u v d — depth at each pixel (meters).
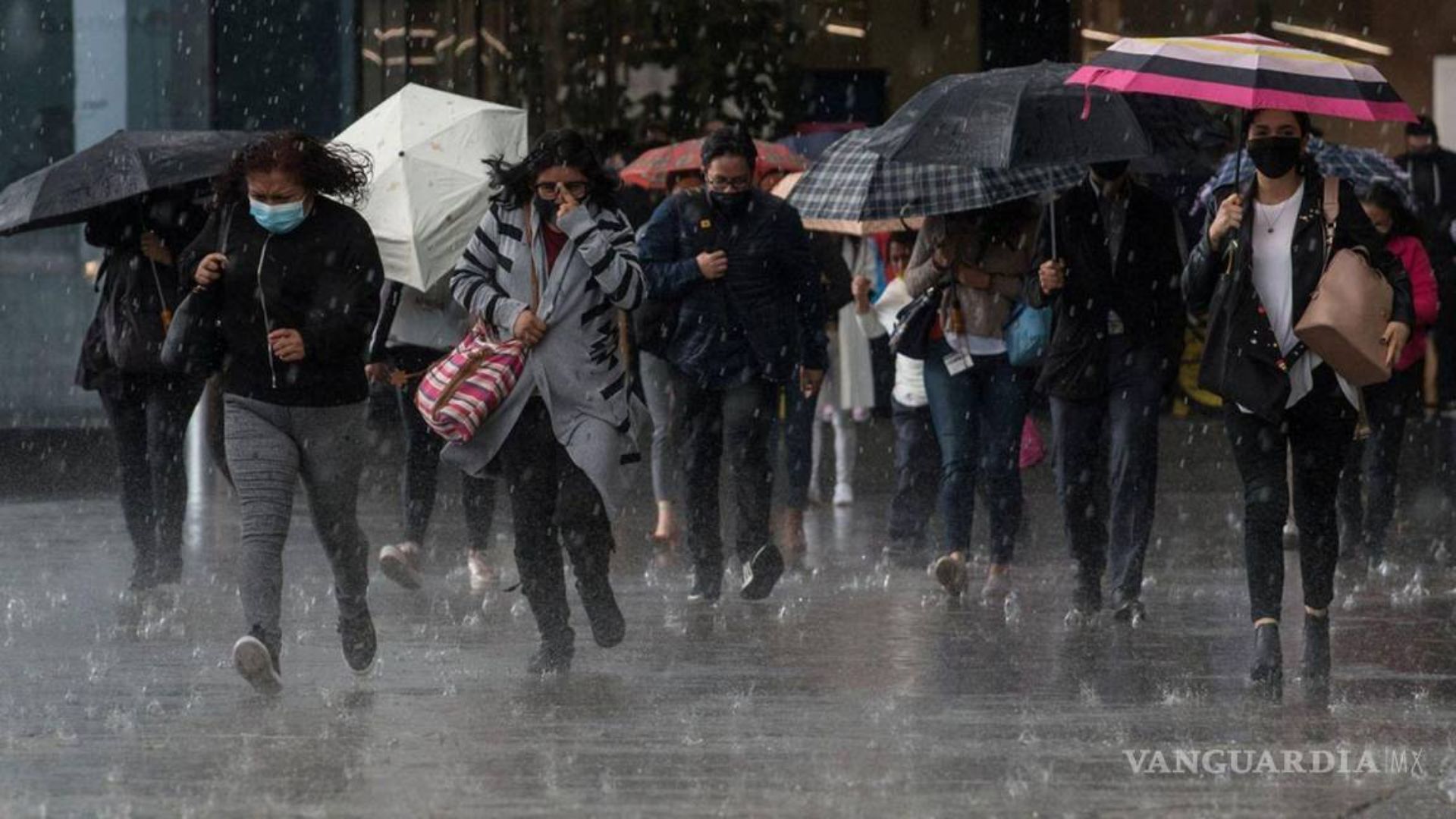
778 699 20.16
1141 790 16.39
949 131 25.56
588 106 54.47
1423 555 32.09
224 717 19.27
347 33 53.34
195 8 51.56
